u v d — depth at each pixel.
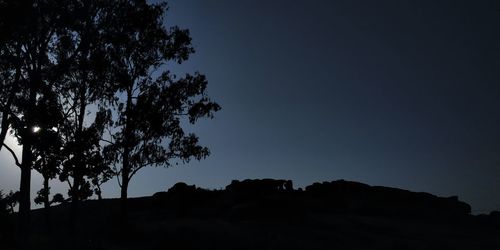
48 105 40.25
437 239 41.47
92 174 39.62
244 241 32.25
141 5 42.78
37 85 41.00
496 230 51.69
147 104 40.75
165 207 55.72
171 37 43.19
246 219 45.44
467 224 55.09
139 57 42.38
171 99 41.91
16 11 39.00
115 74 41.41
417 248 36.12
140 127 40.62
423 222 53.16
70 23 42.38
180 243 31.17
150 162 41.16
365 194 62.97
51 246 27.53
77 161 39.31
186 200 56.56
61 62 42.47
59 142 40.00
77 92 42.12
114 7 43.38
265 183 60.31
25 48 42.44
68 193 40.66
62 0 42.31
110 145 40.72
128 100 41.88
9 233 28.41
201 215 50.59
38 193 40.72
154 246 30.86
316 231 40.66
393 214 56.50
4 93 41.09
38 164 39.81
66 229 40.59
